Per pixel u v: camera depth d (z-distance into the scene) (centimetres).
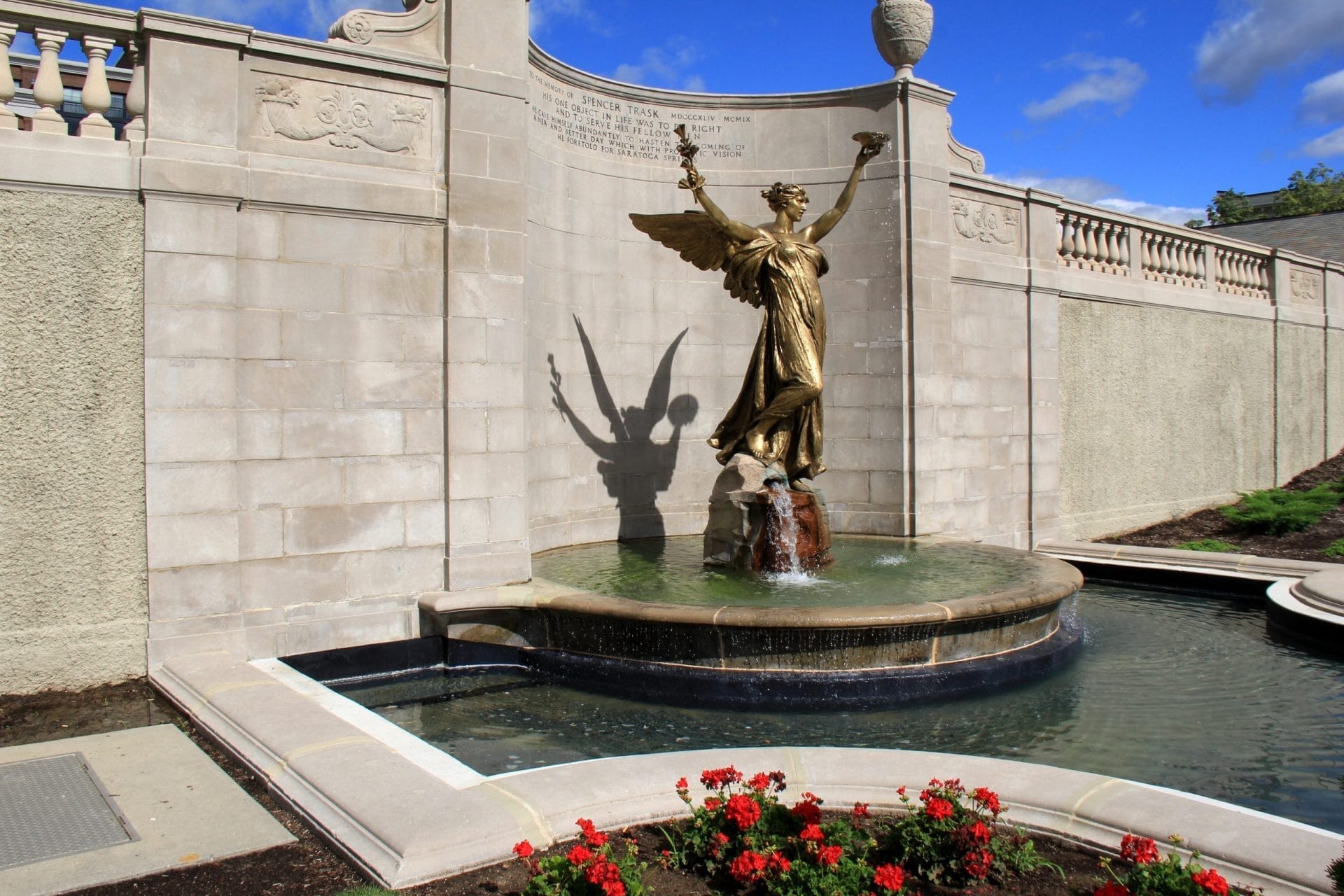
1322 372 2045
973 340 1332
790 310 989
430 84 876
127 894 400
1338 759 625
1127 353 1578
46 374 705
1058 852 425
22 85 1454
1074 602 1027
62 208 709
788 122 1298
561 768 495
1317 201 4597
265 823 473
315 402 815
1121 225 1571
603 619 812
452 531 877
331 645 821
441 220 873
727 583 912
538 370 1110
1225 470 1777
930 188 1255
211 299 758
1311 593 988
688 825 430
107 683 725
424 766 525
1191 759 626
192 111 757
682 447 1295
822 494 1031
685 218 1030
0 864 427
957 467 1302
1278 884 375
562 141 1173
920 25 1234
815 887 369
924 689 757
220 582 764
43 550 706
